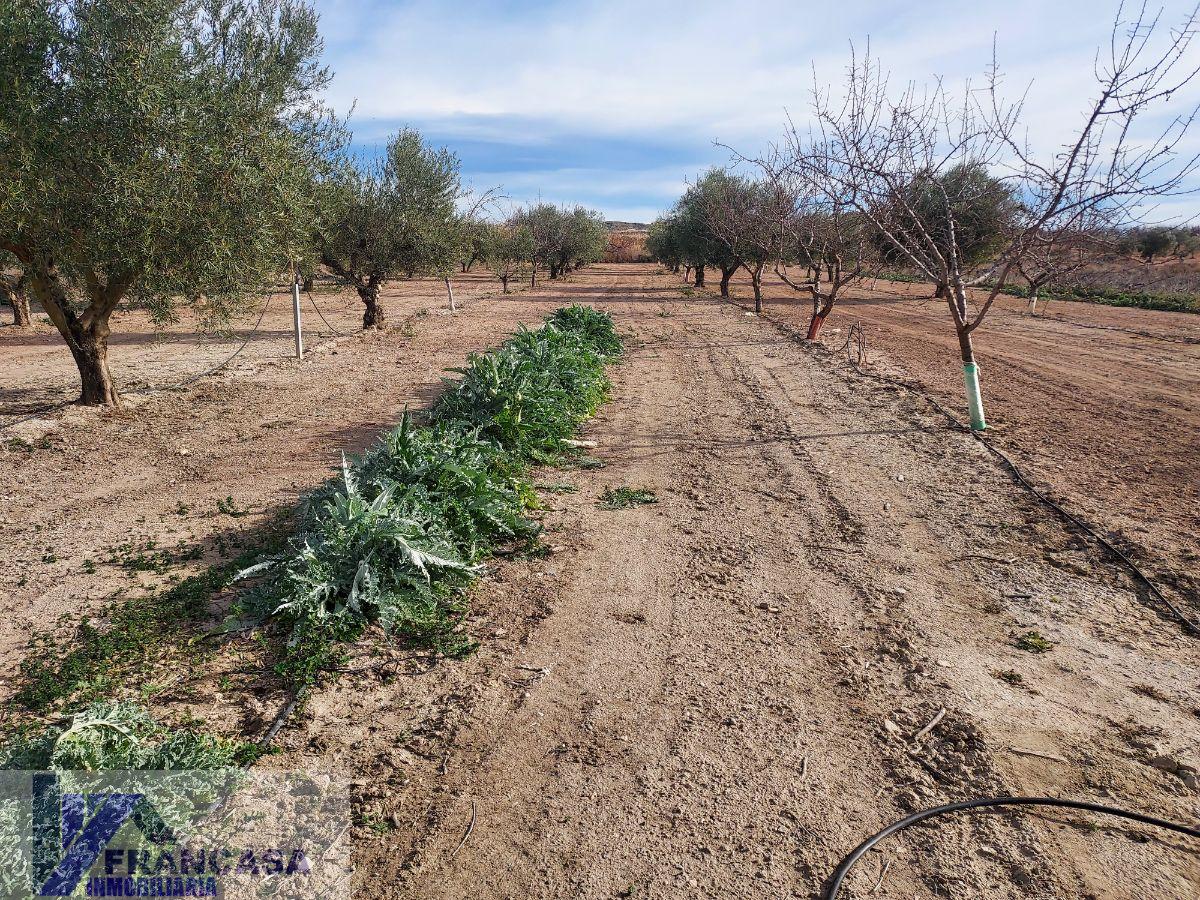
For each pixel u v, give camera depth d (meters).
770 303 30.61
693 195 32.16
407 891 2.76
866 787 3.30
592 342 15.18
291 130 10.89
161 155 8.88
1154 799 3.22
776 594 5.15
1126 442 9.05
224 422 10.06
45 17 8.44
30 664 4.21
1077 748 3.54
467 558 5.52
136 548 5.92
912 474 7.78
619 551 5.88
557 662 4.30
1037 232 8.38
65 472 7.90
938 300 32.84
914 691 4.01
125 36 8.70
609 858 2.91
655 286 41.69
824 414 10.55
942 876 2.82
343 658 4.33
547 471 7.92
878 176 9.81
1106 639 4.54
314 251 16.02
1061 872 2.84
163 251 9.16
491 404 8.31
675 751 3.54
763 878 2.82
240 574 4.68
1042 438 9.22
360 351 16.45
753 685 4.07
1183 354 16.81
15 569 5.53
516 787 3.31
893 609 4.92
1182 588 5.18
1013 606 4.95
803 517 6.61
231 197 9.45
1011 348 17.67
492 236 35.28
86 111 8.55
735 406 11.12
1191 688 4.04
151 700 3.89
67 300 10.29
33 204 8.25
